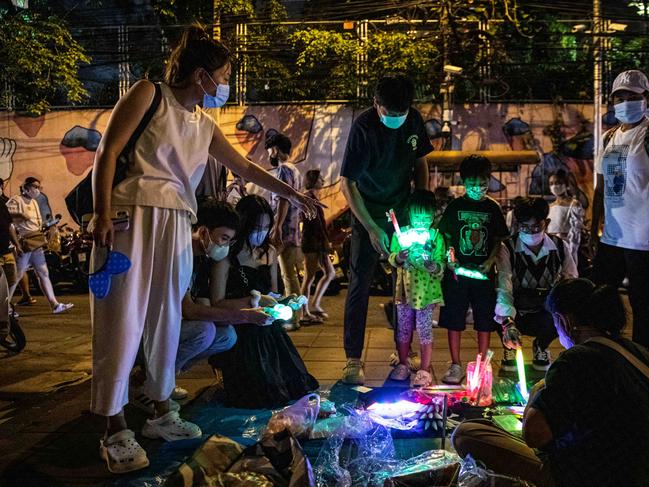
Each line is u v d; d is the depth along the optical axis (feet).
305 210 13.74
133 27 55.57
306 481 8.39
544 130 52.80
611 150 16.08
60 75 52.21
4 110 53.93
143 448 11.82
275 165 26.53
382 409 13.43
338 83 53.67
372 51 52.95
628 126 16.03
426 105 53.21
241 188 25.64
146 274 10.95
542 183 52.49
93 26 58.95
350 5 57.57
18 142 54.03
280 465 9.23
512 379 16.51
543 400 7.80
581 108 52.54
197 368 18.52
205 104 11.71
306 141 53.47
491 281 16.43
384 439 11.67
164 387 11.73
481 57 51.80
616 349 7.94
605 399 7.65
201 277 14.14
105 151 10.53
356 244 16.52
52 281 46.39
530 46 55.06
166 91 11.25
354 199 15.89
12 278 28.14
